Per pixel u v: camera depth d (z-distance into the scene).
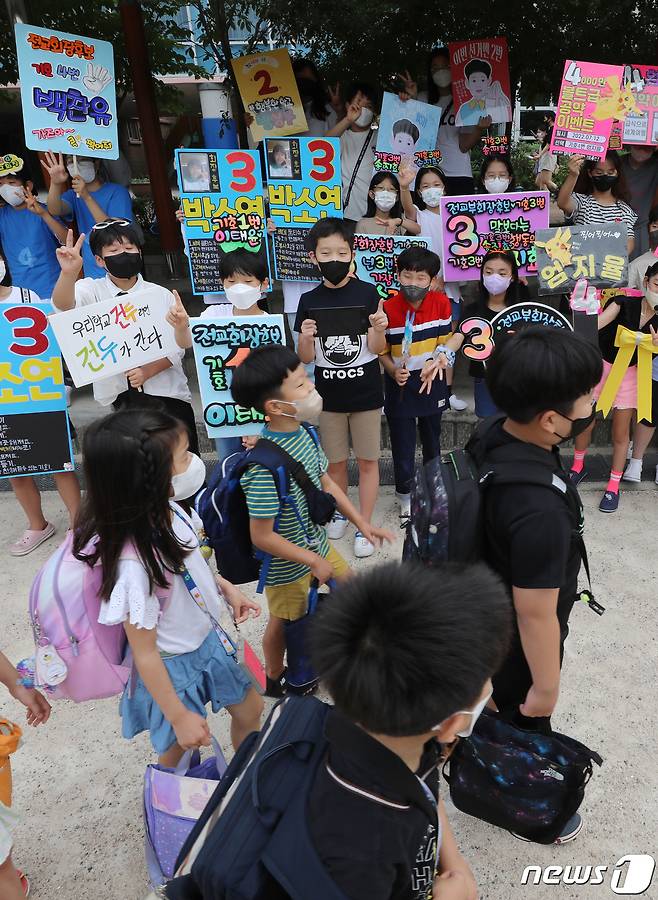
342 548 3.47
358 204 4.89
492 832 1.99
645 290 3.28
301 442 2.10
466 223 3.78
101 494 1.39
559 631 1.48
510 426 1.46
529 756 1.64
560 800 1.70
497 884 1.84
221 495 2.02
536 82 7.18
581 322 3.02
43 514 3.93
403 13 6.45
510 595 1.43
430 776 0.99
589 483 4.00
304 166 3.69
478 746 1.67
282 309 5.67
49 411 3.29
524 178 10.19
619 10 6.10
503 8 6.25
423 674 0.79
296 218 3.79
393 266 3.76
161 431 1.42
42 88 3.52
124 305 2.90
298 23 6.50
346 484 3.45
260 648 2.81
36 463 3.33
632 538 3.43
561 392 1.29
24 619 3.08
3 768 1.55
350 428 3.27
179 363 3.28
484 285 3.35
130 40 5.90
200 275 3.73
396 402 3.37
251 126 4.77
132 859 1.99
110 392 3.24
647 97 3.98
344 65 7.10
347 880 0.80
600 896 1.80
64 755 2.36
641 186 4.76
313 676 2.34
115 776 2.27
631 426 4.21
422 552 1.47
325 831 0.83
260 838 0.88
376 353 3.09
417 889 1.00
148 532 1.43
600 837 1.96
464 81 4.68
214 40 6.61
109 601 1.42
